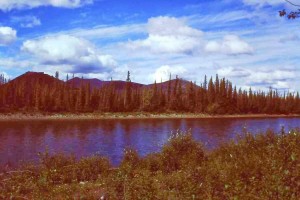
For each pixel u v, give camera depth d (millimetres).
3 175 12828
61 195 9812
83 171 13148
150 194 8531
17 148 34375
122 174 10898
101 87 141500
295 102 170125
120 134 52062
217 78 147375
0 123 82125
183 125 73812
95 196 9586
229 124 76062
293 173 7898
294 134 11445
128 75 136375
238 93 153125
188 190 8602
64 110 123750
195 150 14773
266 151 11391
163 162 14195
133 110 133750
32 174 12953
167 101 140125
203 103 141000
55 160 14062
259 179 8711
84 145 37250
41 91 130250
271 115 153125
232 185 7953
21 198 10023
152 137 46594
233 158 11602
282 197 6773
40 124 79188
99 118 113750
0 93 120500
